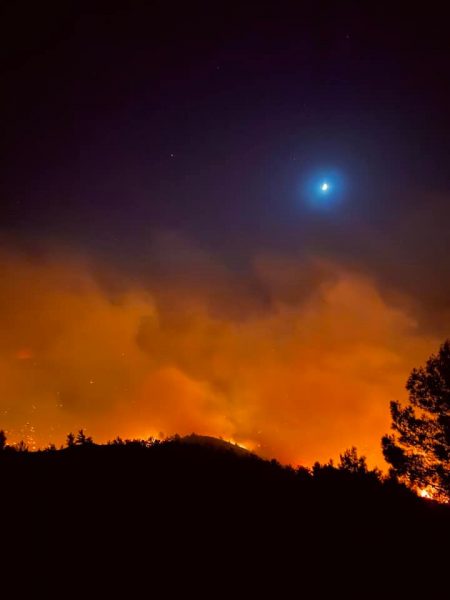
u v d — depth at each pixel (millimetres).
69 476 11539
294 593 7727
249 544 9164
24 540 8242
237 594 7484
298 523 10336
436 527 10703
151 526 9375
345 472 13188
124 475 12000
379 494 12039
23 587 6969
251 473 13453
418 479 12414
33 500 9891
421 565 9047
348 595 7871
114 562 7926
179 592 7320
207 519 10008
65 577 7344
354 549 9422
